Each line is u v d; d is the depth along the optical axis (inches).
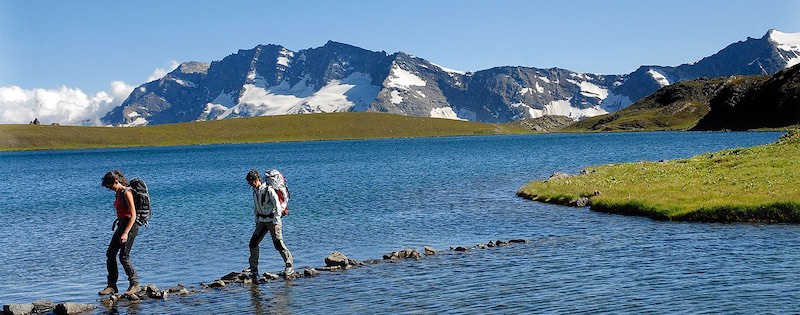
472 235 1257.4
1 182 3924.7
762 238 1020.5
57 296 879.7
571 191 1786.4
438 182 2652.6
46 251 1250.0
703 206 1293.1
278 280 893.2
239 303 773.9
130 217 845.8
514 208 1647.4
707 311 633.6
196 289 872.3
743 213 1227.9
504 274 853.2
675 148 5433.1
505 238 1194.6
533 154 5344.5
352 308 721.6
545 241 1115.9
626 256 931.3
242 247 1213.1
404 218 1541.6
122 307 782.5
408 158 5383.9
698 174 1817.2
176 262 1087.0
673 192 1526.8
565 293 733.3
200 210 1867.6
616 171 2240.4
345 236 1296.8
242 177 3577.8
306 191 2411.4
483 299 729.0
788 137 2236.7
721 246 969.5
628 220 1320.1
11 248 1300.4
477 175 3014.3
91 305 788.0
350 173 3553.2
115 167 5644.7
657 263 868.0
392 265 962.7
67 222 1723.7
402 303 731.4
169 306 776.9
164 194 2551.7
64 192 2925.7
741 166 1825.8
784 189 1373.0
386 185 2583.7
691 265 843.4
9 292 917.2
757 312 621.0
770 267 806.5
